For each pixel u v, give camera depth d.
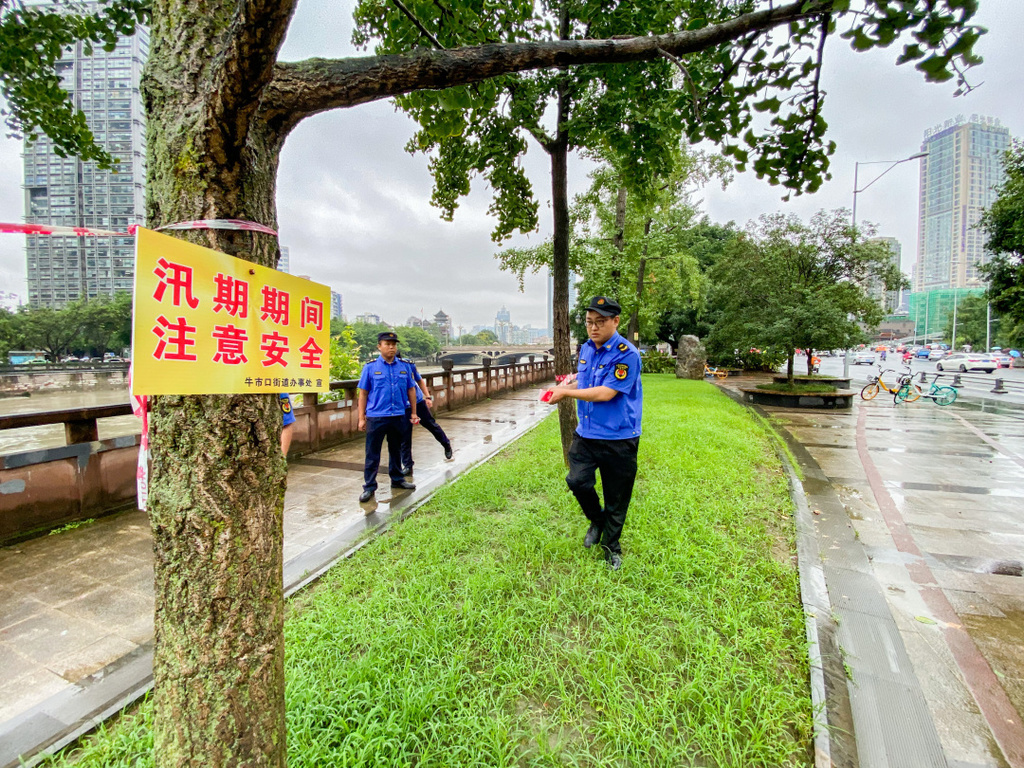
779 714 1.76
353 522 3.88
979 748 1.86
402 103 2.69
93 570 2.98
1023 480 5.59
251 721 1.09
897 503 4.77
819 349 12.92
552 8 3.34
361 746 1.62
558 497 4.13
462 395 11.34
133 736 1.65
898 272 12.45
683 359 19.33
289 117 1.08
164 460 1.00
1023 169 11.12
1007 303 12.68
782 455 6.22
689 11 2.41
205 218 0.97
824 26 1.49
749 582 2.69
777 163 1.90
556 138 4.23
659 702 1.79
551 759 1.59
